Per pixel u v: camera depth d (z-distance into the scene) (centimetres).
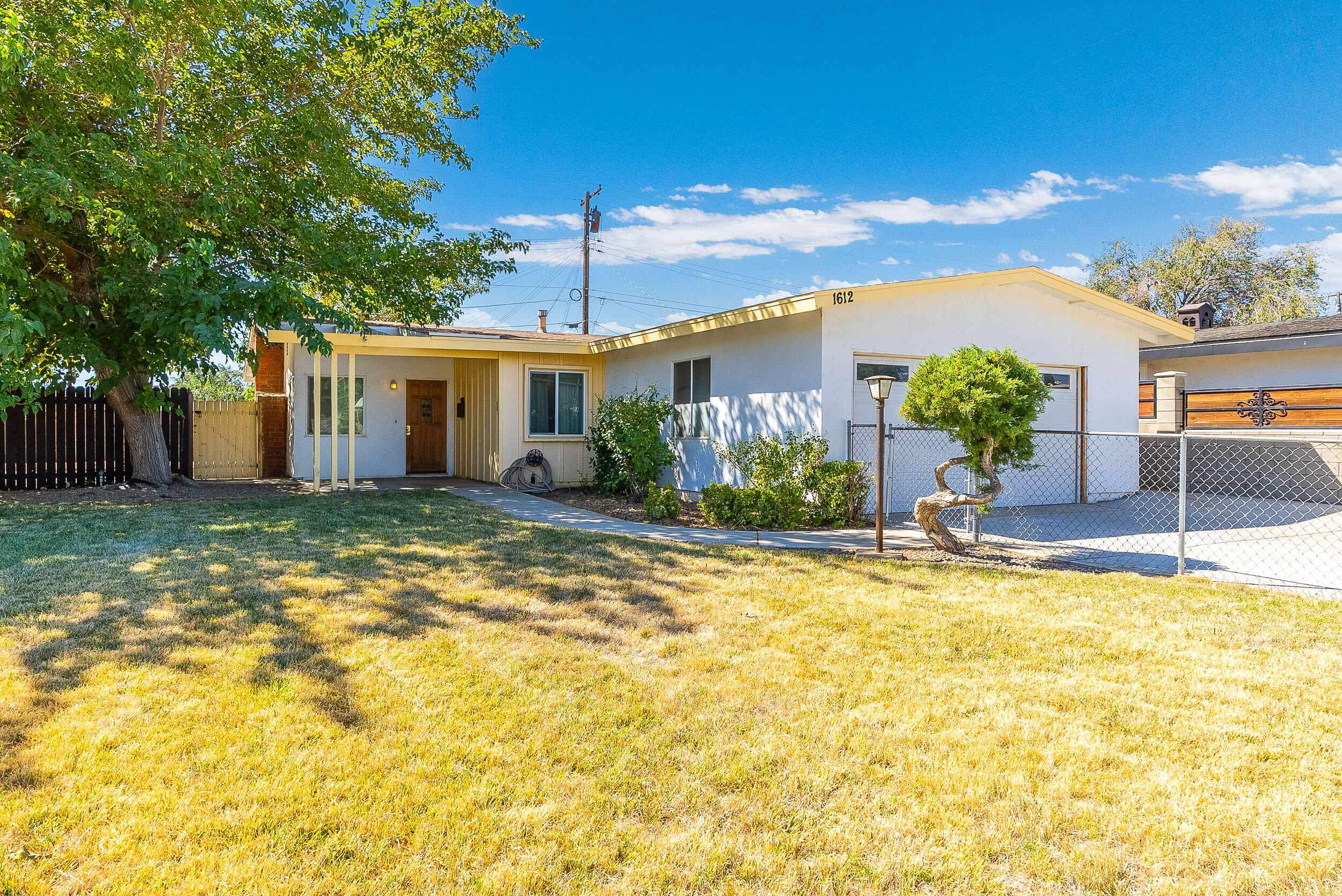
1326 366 1313
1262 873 224
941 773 279
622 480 1174
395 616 465
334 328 1193
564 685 359
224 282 903
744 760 288
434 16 1218
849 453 948
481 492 1229
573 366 1414
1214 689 358
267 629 432
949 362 662
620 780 273
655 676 372
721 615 478
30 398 809
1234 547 755
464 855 228
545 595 520
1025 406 632
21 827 237
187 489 1178
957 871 223
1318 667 389
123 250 988
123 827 238
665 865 225
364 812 250
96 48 873
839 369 942
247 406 1554
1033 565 650
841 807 258
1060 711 334
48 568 579
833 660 396
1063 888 218
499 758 287
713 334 1138
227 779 267
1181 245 3578
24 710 319
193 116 1090
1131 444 1213
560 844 236
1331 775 278
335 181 1126
